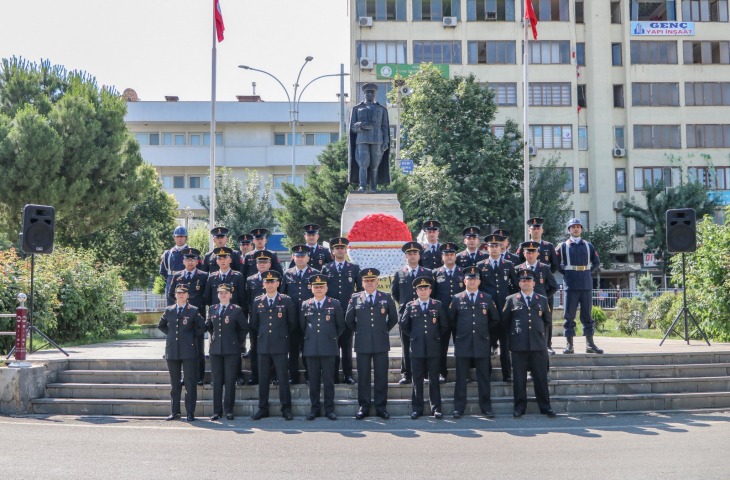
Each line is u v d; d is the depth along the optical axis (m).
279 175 44.97
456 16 40.22
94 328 16.77
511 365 9.83
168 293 10.29
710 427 7.99
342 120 34.81
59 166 22.97
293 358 9.88
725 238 14.78
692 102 40.12
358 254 12.81
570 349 10.70
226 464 6.27
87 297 16.38
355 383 9.78
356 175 14.50
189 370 8.99
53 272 15.48
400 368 10.43
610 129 40.25
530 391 9.60
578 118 40.38
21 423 8.57
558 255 10.85
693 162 39.88
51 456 6.59
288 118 44.28
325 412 9.01
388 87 39.72
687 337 12.44
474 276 9.17
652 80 40.19
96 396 9.70
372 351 8.99
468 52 40.09
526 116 21.47
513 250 33.47
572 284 10.71
